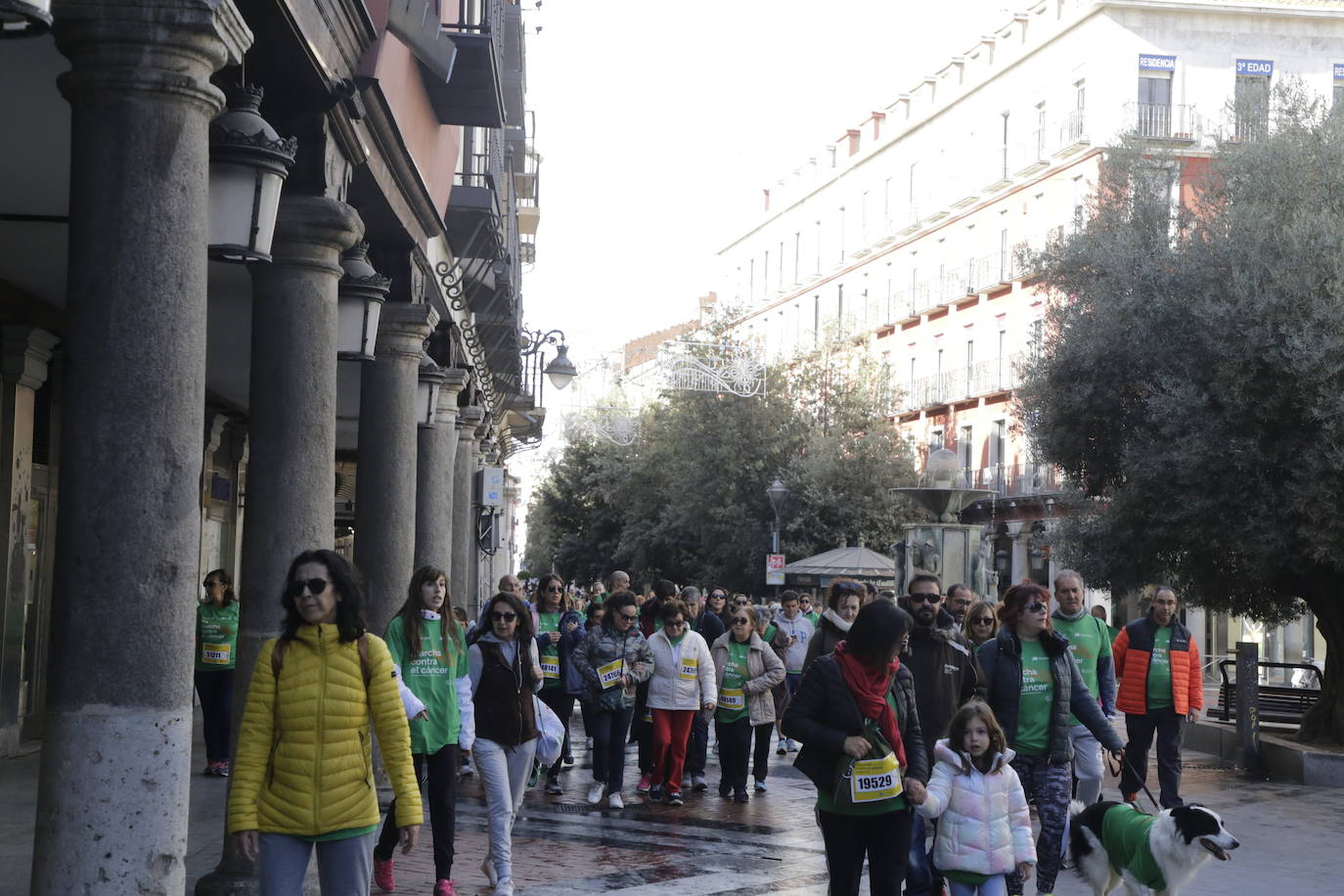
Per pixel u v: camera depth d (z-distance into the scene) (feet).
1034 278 81.61
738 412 163.73
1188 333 63.52
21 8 12.96
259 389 26.17
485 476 81.66
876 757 21.70
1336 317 55.77
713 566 168.25
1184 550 63.46
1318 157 62.75
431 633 28.35
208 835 32.14
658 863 33.01
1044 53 170.50
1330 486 55.88
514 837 36.37
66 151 27.07
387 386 38.93
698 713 47.88
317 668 17.84
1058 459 70.79
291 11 22.31
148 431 18.30
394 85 32.04
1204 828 25.50
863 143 224.12
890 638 21.75
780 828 39.11
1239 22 157.48
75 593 18.17
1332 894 31.53
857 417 166.30
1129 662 42.47
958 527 68.54
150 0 18.02
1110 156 82.53
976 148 185.47
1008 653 28.68
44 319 45.39
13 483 44.42
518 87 74.79
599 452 201.16
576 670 46.80
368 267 32.65
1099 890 27.66
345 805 17.74
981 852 23.06
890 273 208.85
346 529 106.52
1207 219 67.05
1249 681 55.26
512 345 83.41
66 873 17.98
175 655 18.49
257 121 21.94
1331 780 51.03
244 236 21.70
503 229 63.57
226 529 73.56
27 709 47.62
